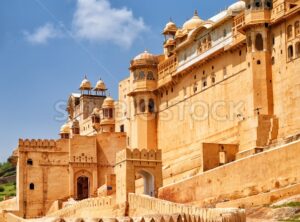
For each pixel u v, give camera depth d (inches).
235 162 2822.3
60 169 4097.0
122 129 4896.7
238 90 3435.0
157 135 4190.5
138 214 2851.9
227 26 3560.5
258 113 3201.3
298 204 2385.6
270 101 3206.2
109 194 3789.4
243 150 3184.1
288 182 2596.0
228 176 2842.0
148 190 3127.5
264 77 3223.4
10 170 6845.5
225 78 3550.7
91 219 1699.1
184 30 4335.6
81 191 4109.3
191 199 3009.4
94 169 4128.9
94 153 4146.2
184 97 3932.1
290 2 3164.4
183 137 3907.5
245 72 3366.1
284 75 3139.8
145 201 2805.1
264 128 3120.1
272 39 3238.2
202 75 3769.7
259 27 3250.5
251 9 3267.7
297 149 2581.2
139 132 4190.5
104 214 3144.7
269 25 3240.7
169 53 4276.6
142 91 4207.7
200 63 3752.5
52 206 3988.7
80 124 5723.4
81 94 5851.4
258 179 2714.1
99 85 5856.3
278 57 3186.5
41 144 4101.9
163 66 4175.7
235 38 3472.0
